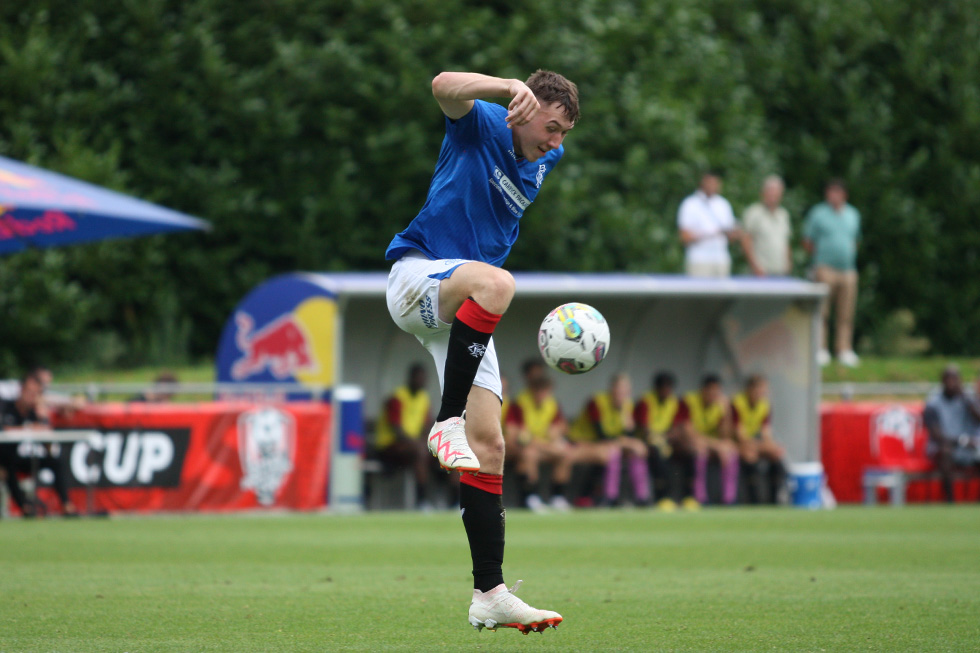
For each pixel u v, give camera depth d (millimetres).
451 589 21984
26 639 16234
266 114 74562
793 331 56250
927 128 93438
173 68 74125
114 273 72312
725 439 54219
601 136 77625
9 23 73625
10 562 26453
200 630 17109
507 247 17672
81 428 43219
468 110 16547
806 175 91188
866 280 89625
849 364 66062
